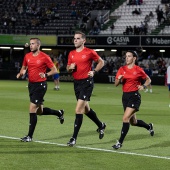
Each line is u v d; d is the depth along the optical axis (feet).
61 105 155.63
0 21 382.63
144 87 77.30
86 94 79.25
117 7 377.30
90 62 80.18
